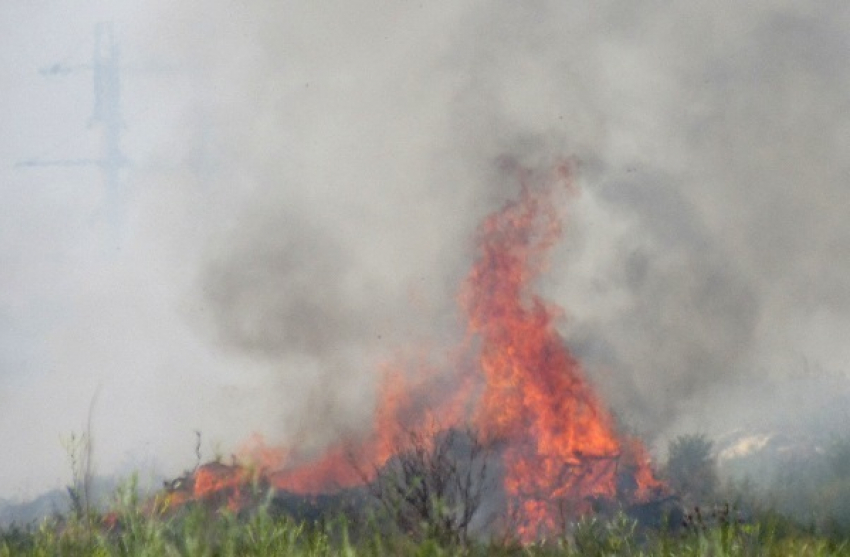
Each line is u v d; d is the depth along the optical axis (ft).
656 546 36.81
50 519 35.53
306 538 32.96
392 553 32.09
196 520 29.73
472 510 40.55
